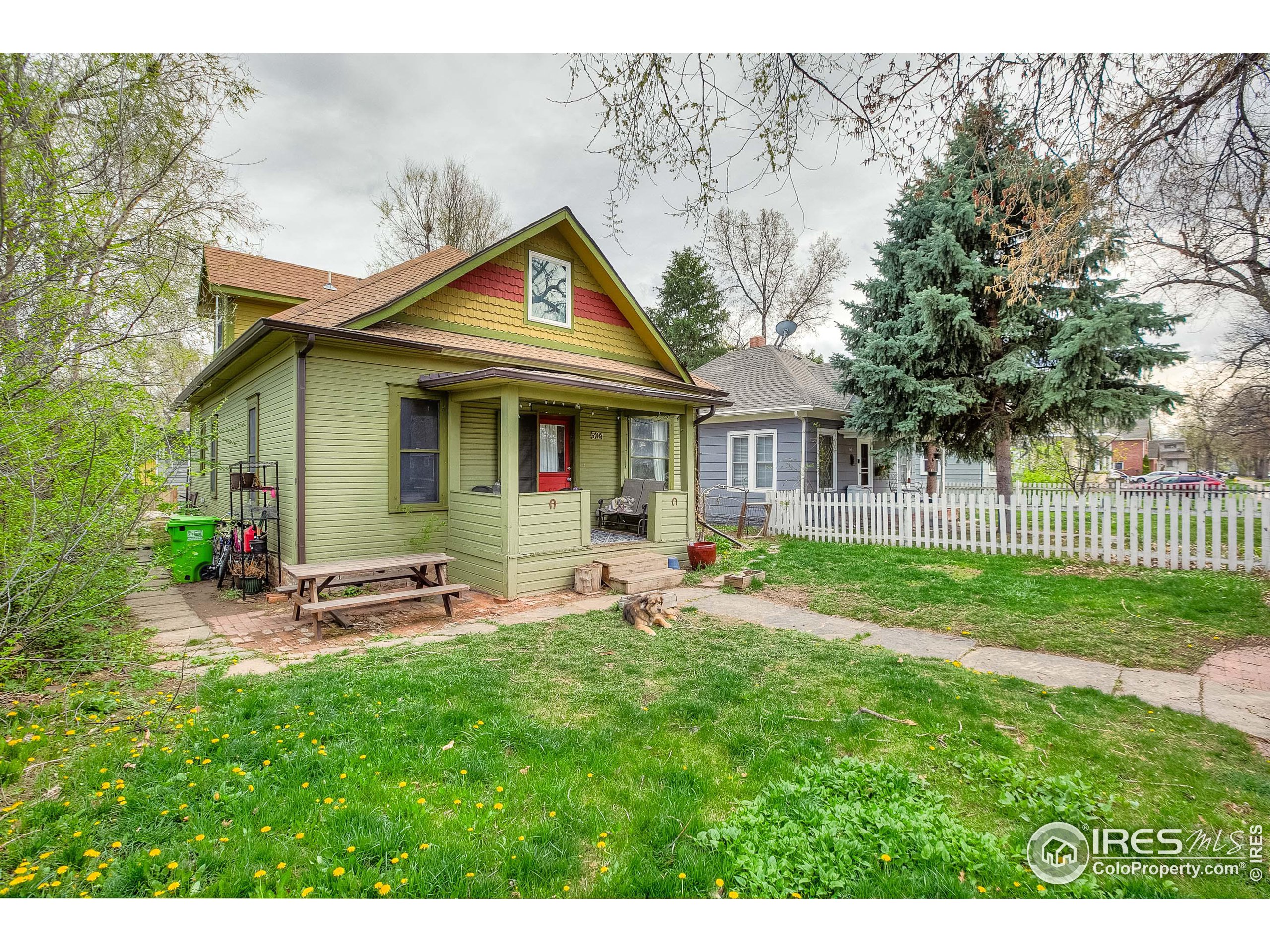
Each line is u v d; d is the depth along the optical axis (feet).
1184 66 12.14
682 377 40.11
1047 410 38.27
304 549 24.23
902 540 37.17
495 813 9.07
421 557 22.88
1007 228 15.23
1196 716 12.79
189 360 31.32
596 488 37.88
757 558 34.45
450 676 14.99
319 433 24.70
